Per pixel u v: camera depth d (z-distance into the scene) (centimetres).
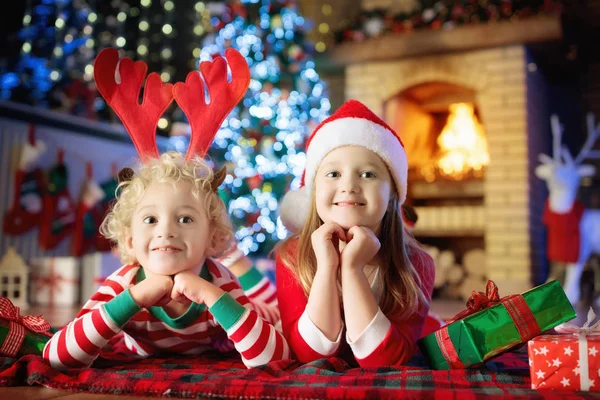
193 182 121
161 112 137
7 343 119
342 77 595
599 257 478
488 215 477
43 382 103
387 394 89
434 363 117
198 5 561
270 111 509
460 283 513
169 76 588
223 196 153
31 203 404
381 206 124
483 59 484
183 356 138
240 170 508
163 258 116
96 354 115
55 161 436
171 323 124
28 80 477
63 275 375
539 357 95
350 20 538
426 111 556
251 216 507
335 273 120
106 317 112
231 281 133
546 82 537
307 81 546
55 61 493
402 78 511
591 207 519
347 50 523
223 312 115
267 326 117
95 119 492
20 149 412
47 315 283
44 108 468
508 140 474
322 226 122
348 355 129
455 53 494
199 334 129
